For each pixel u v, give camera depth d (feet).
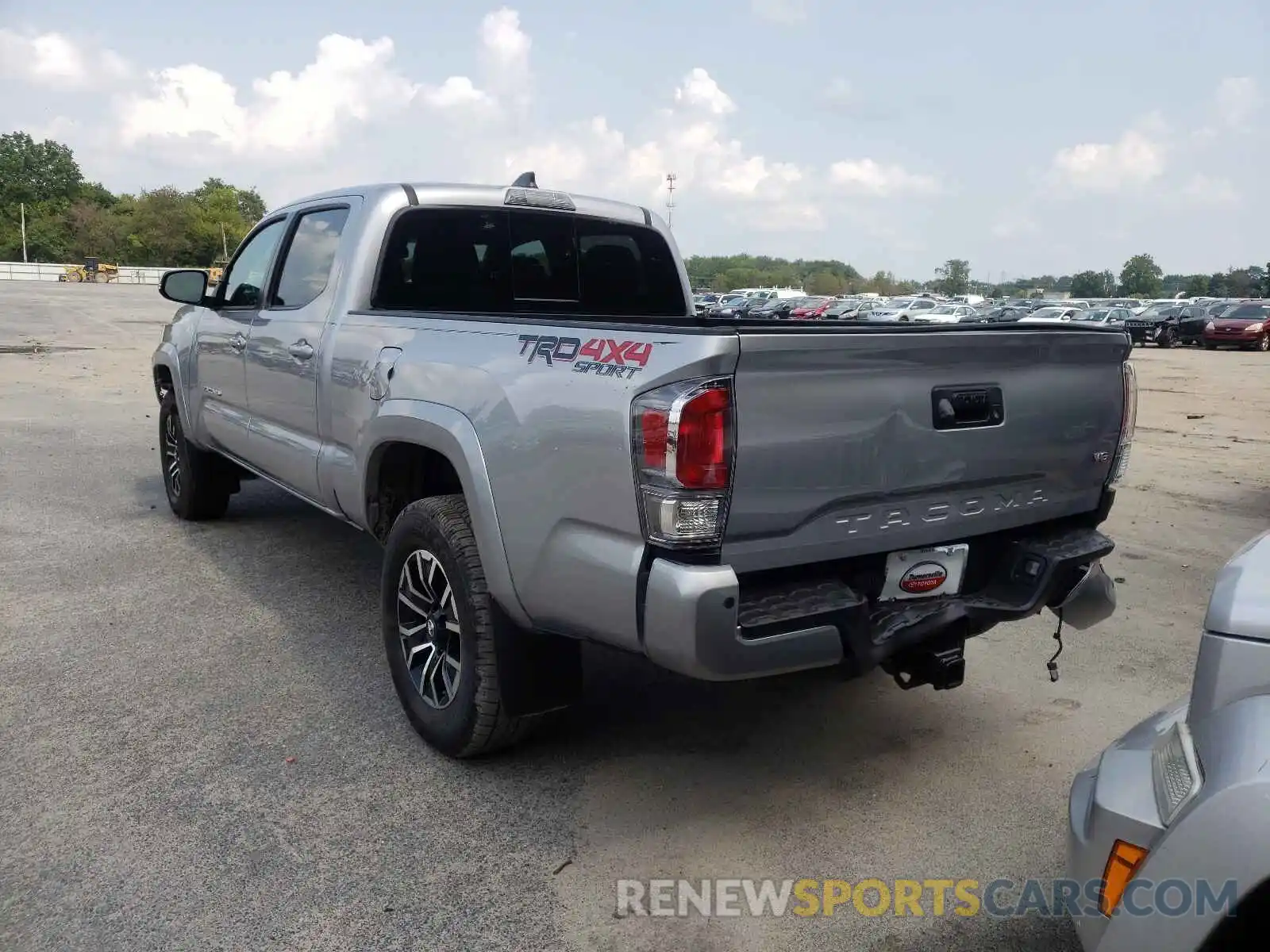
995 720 12.36
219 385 17.42
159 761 10.78
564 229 15.51
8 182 391.86
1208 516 24.04
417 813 9.89
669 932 8.24
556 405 8.96
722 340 7.80
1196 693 6.24
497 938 8.11
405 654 11.47
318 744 11.27
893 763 11.19
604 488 8.50
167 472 21.34
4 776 10.37
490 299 14.85
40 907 8.29
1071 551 10.33
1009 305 166.09
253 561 18.13
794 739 11.72
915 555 9.66
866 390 8.69
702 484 7.93
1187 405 50.88
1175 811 5.78
